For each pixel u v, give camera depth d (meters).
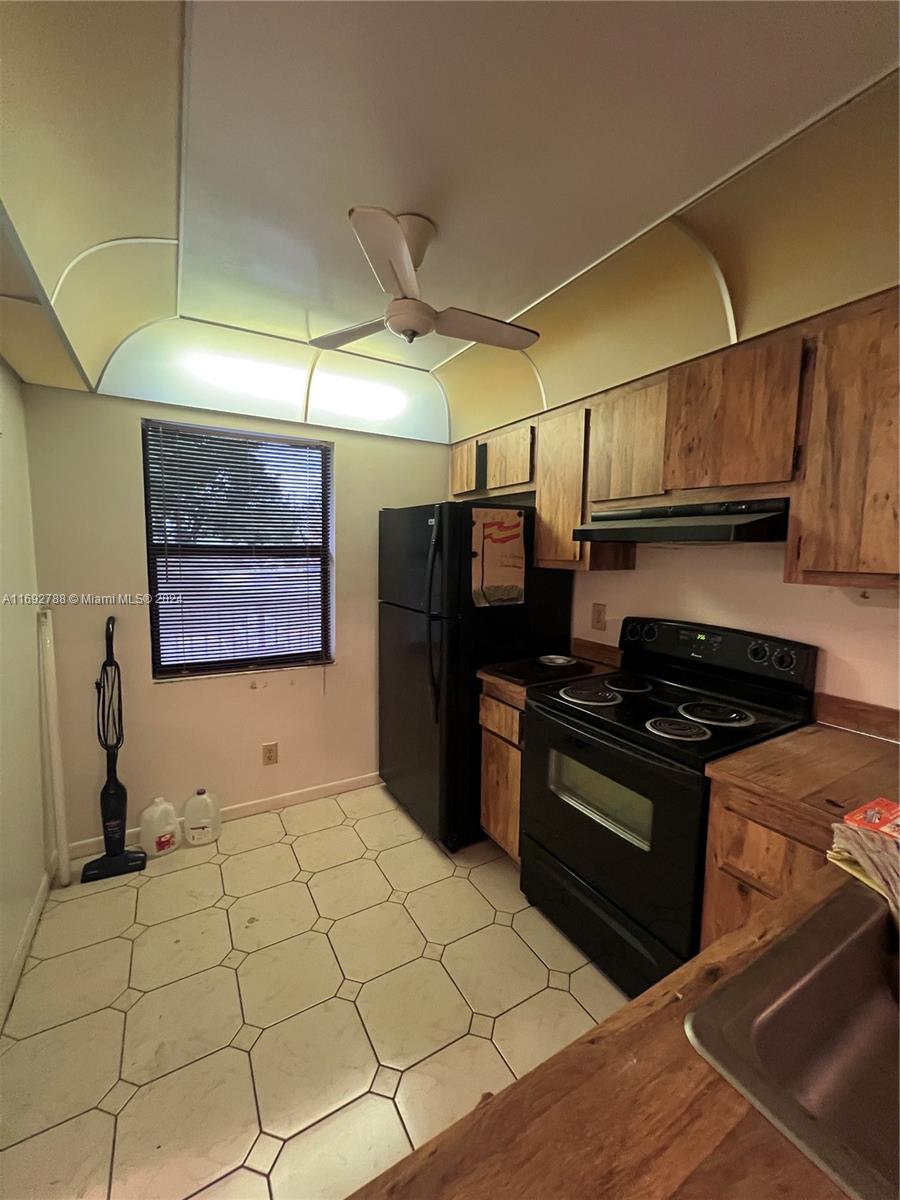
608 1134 0.48
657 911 1.49
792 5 0.78
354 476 2.81
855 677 1.57
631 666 2.24
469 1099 1.32
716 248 1.44
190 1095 1.32
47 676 2.05
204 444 2.45
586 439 2.12
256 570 2.64
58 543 2.14
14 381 1.88
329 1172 1.16
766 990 0.65
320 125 1.05
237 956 1.77
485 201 1.29
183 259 1.58
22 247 1.09
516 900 2.07
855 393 1.27
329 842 2.46
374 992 1.63
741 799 1.26
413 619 2.51
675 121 1.03
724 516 1.58
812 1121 0.49
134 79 0.93
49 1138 1.21
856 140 1.06
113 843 2.22
